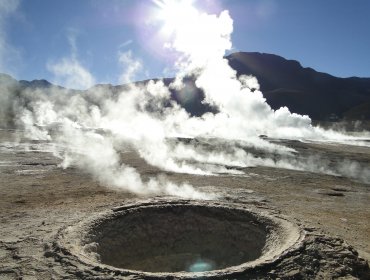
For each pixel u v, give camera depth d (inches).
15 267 286.5
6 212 444.5
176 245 394.9
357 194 652.1
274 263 282.0
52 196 539.2
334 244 327.9
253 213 397.7
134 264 365.1
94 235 350.3
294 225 366.0
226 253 385.4
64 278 266.7
